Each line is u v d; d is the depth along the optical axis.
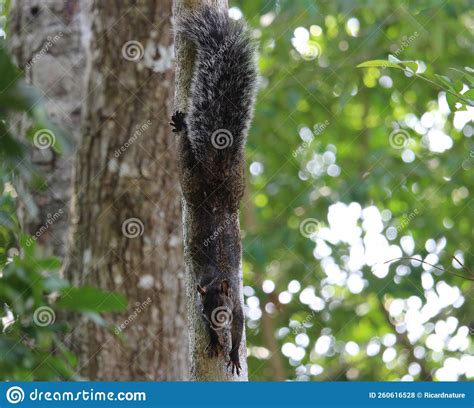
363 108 12.59
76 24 8.00
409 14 11.21
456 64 11.62
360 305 12.29
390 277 11.21
